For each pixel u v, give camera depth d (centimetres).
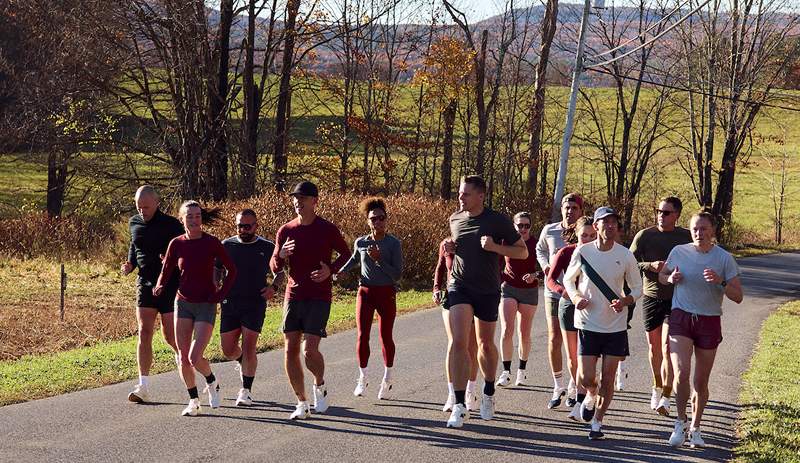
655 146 6575
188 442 760
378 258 963
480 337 857
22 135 3238
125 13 2914
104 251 2708
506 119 3850
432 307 1889
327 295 852
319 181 3566
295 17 3316
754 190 6475
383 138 3781
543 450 761
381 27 3841
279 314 1722
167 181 3428
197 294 854
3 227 2830
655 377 941
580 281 816
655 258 925
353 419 861
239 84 3372
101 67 2981
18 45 3344
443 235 2423
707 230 781
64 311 1808
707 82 4056
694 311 786
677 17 4184
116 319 1717
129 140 3225
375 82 3878
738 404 981
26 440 764
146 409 892
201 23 3006
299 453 731
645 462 731
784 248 4575
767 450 768
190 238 858
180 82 3095
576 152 5747
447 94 3706
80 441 761
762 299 2356
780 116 8131
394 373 1128
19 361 1299
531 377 1120
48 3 2989
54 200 3794
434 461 717
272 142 3381
